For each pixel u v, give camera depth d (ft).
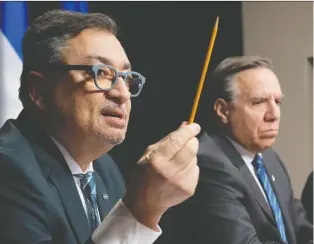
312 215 6.40
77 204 3.34
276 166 5.97
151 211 2.70
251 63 5.58
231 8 8.80
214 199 4.97
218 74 5.70
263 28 8.93
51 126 3.43
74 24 3.36
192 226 5.08
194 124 2.70
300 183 8.76
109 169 4.22
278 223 5.40
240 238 4.75
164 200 2.63
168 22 8.81
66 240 3.11
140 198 2.67
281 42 8.89
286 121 8.84
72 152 3.48
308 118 8.77
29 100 3.49
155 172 2.56
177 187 2.58
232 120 5.57
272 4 8.91
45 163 3.34
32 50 3.43
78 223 3.28
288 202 5.81
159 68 8.78
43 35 3.41
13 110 6.66
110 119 3.29
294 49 8.82
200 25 8.78
